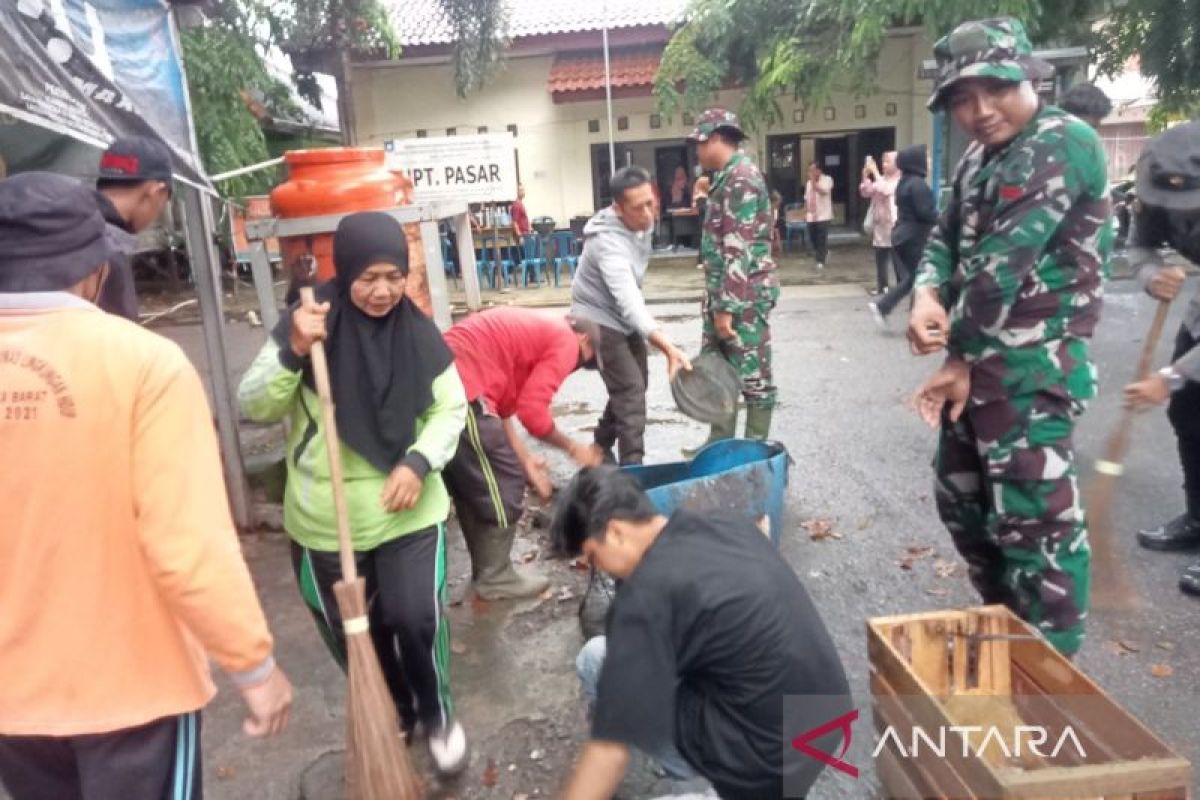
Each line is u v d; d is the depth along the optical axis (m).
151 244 15.74
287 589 4.40
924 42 16.56
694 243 17.69
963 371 2.78
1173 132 3.70
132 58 4.21
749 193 4.91
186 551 1.72
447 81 17.16
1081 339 2.68
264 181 12.97
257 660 1.80
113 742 1.81
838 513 4.91
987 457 2.75
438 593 2.79
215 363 4.88
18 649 1.76
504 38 14.96
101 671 1.77
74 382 1.70
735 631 1.94
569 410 7.43
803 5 14.56
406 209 4.68
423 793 2.91
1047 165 2.52
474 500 4.00
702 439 6.33
